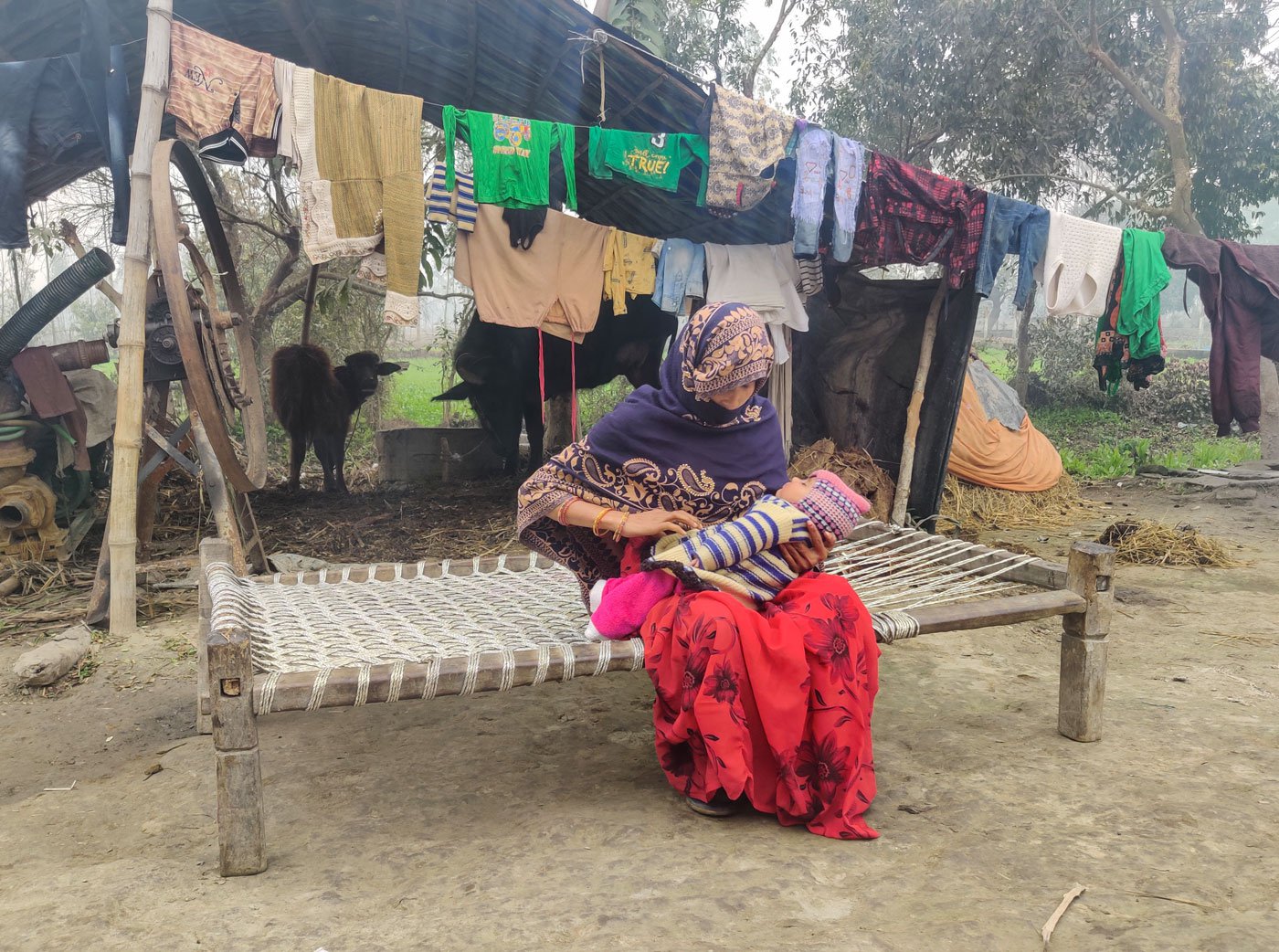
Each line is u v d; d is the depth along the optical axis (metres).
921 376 6.48
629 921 1.90
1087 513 8.14
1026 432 8.51
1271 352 6.20
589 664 2.41
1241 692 3.58
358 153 4.58
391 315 4.71
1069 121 11.41
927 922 1.88
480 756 2.99
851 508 2.58
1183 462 11.23
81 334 15.66
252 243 10.28
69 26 5.20
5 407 5.61
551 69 5.80
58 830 2.60
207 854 2.38
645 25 9.03
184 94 4.39
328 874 2.20
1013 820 2.40
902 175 5.52
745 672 2.33
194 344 4.27
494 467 9.27
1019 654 4.13
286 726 3.29
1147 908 1.93
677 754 2.57
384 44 6.06
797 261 6.30
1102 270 5.81
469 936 1.87
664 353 9.21
